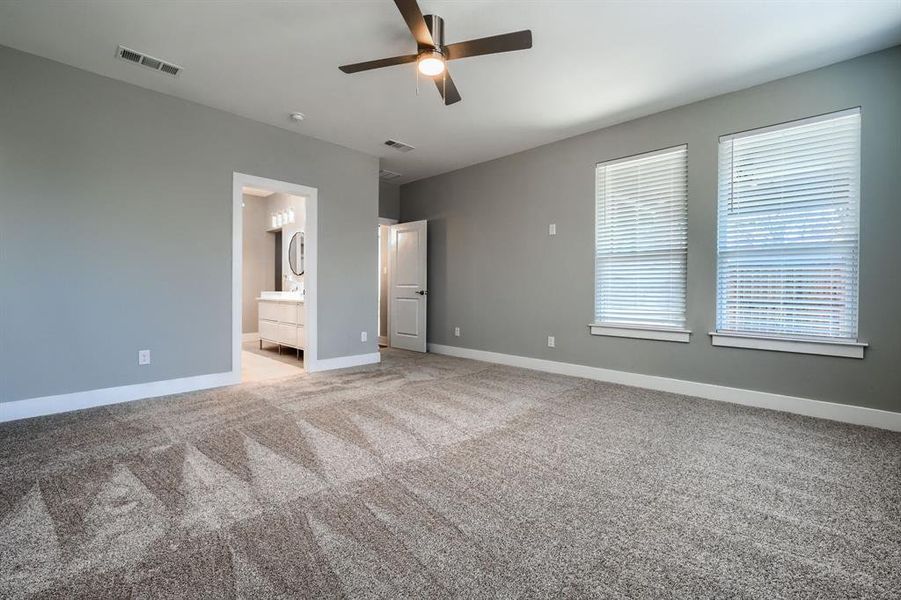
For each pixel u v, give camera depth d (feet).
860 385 9.09
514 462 6.98
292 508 5.47
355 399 10.83
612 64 9.44
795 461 7.09
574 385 12.50
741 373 10.63
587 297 13.62
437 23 7.68
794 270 9.95
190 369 11.53
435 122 12.84
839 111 9.27
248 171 12.55
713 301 11.07
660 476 6.52
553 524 5.17
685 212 11.57
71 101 9.59
